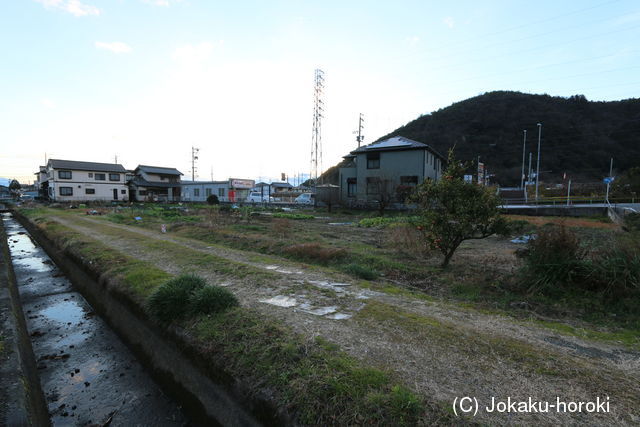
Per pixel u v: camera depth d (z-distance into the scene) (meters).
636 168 27.47
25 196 50.09
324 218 19.41
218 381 2.71
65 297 6.52
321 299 4.02
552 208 18.53
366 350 2.63
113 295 5.04
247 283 4.77
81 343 4.55
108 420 2.98
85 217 17.44
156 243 8.28
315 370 2.34
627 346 2.87
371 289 4.60
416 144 26.19
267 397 2.24
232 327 3.15
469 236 5.68
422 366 2.39
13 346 3.18
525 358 2.53
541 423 1.80
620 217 13.28
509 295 4.54
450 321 3.36
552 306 4.12
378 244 8.94
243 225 13.53
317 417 1.98
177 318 3.54
